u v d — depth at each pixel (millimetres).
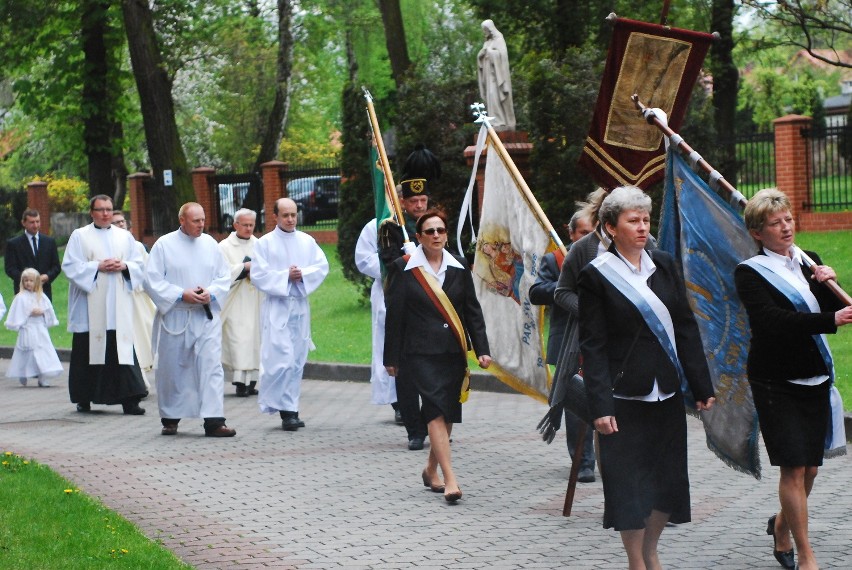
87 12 33969
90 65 34812
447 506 8164
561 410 6781
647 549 5797
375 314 11938
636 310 5574
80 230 13203
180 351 11531
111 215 13359
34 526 7207
